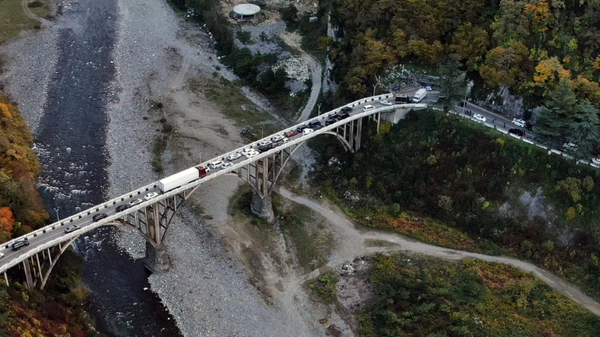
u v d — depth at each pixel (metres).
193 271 137.50
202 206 154.88
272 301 131.75
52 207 152.00
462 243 143.00
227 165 139.25
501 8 167.25
